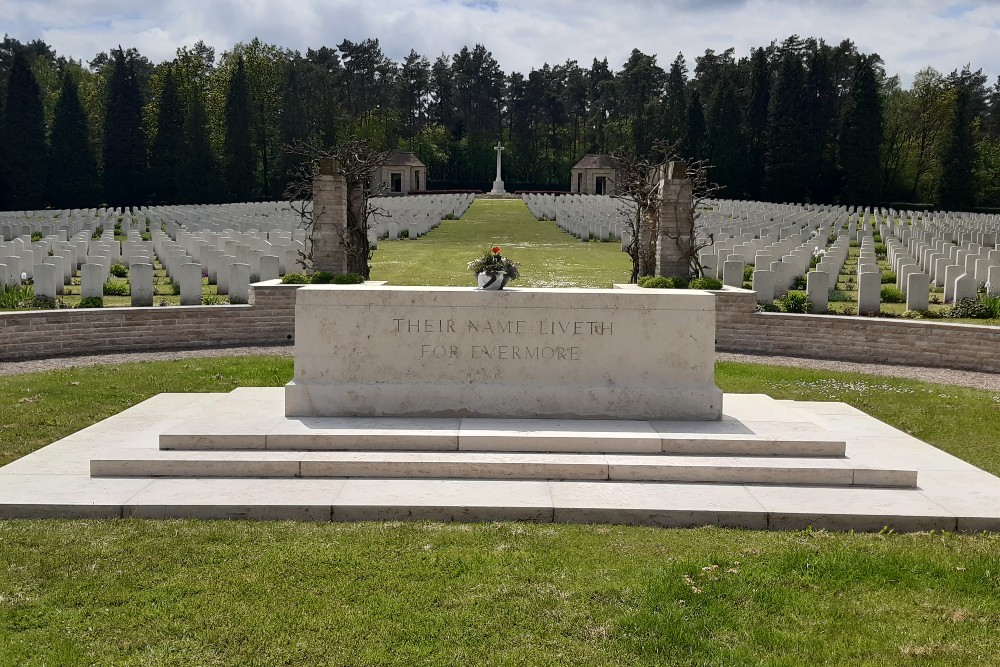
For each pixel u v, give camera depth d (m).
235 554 5.70
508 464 7.20
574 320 8.42
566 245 36.22
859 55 71.19
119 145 68.00
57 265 19.28
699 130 75.25
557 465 7.20
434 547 5.86
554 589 5.19
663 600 5.05
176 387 11.34
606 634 4.65
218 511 6.45
